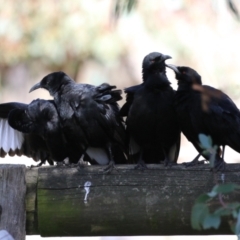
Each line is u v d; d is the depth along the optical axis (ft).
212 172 26.63
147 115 33.53
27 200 26.40
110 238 60.13
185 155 73.56
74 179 26.53
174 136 34.50
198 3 72.33
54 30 75.77
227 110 32.99
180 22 73.51
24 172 26.22
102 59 76.64
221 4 46.85
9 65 79.97
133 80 81.56
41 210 26.35
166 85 34.22
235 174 26.84
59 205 26.40
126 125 34.76
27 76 81.61
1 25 75.92
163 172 26.63
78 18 75.10
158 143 34.65
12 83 82.38
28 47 76.48
